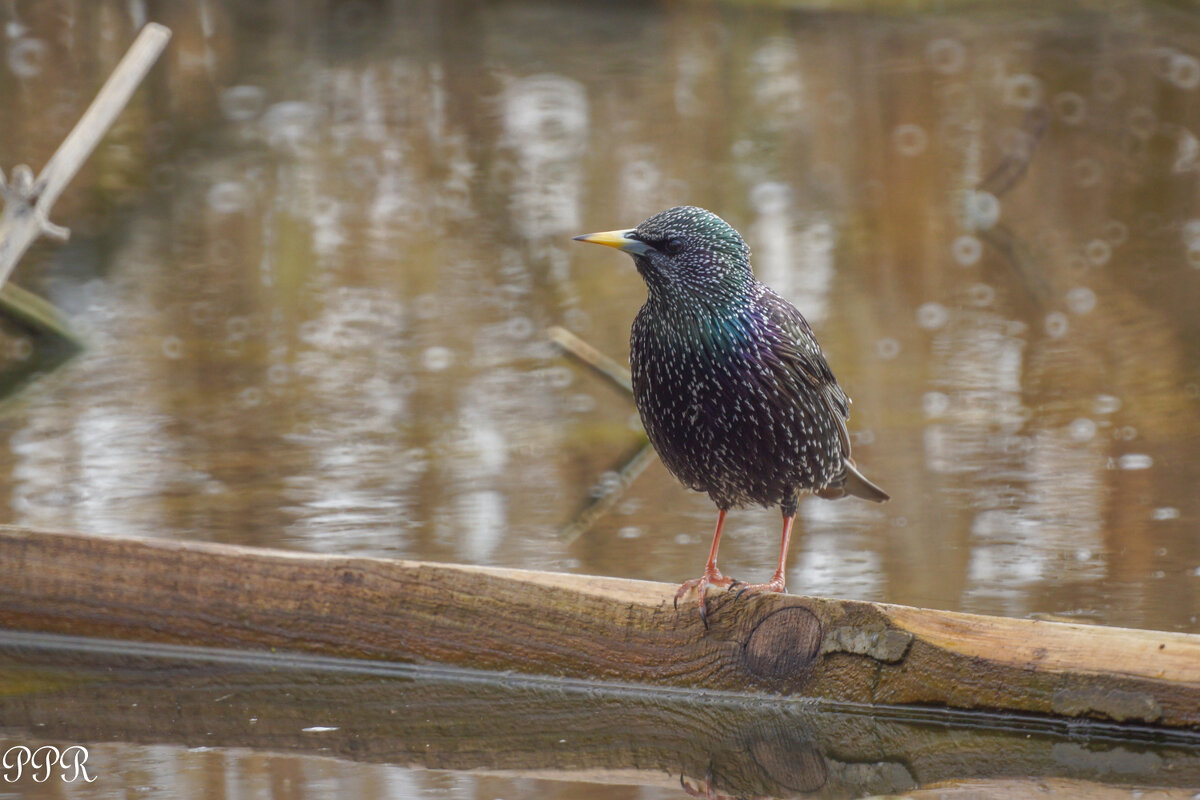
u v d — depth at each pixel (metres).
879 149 22.59
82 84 24.92
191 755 6.29
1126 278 16.03
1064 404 11.91
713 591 6.60
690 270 6.57
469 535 9.09
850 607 6.44
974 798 5.86
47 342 13.81
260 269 16.48
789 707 6.50
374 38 31.58
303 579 7.02
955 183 20.56
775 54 30.48
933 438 11.18
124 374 13.12
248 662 7.07
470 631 6.88
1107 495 9.70
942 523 9.27
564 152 22.34
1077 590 7.96
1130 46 30.38
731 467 6.84
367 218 18.69
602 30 33.38
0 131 21.53
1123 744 6.16
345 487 10.11
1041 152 22.28
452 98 25.89
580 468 10.73
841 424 7.26
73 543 7.18
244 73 27.09
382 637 6.96
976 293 15.56
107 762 6.19
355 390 12.70
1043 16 33.91
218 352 13.81
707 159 22.06
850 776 6.09
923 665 6.36
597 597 6.73
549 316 15.04
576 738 6.54
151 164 20.73
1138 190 20.16
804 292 15.62
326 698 6.95
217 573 7.08
